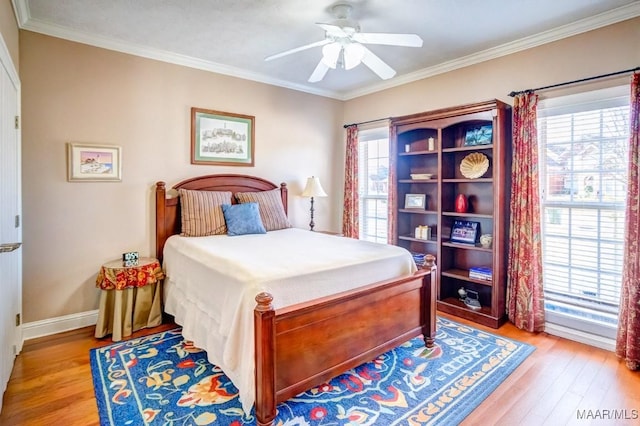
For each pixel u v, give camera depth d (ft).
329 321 6.70
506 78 10.84
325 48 8.16
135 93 10.93
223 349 6.78
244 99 13.41
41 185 9.43
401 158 13.33
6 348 6.89
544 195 10.11
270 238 10.98
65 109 9.74
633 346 7.83
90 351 8.63
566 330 9.56
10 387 7.04
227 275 7.03
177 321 9.39
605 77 8.84
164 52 11.29
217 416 6.19
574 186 9.56
